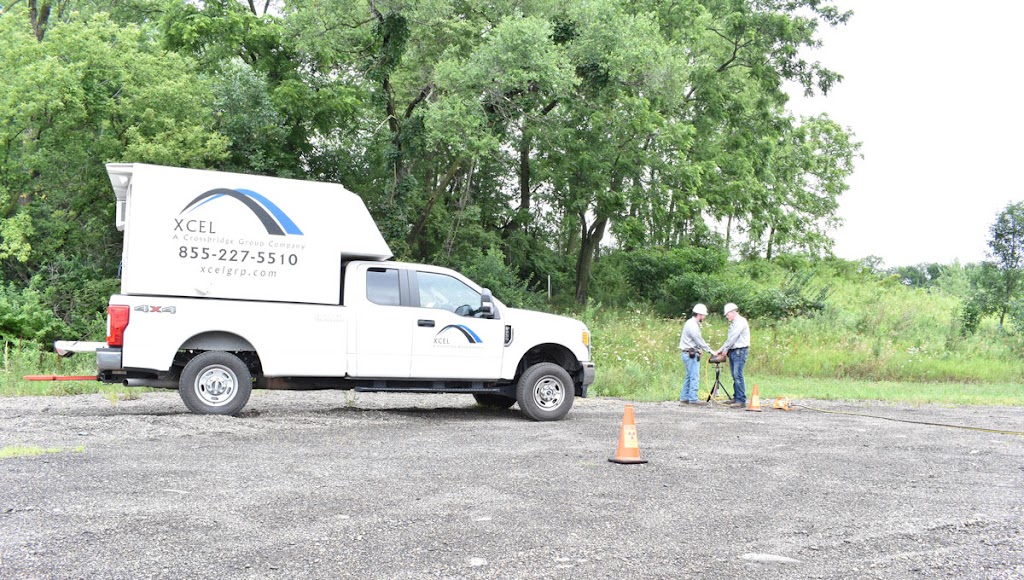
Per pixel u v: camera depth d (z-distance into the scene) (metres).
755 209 49.06
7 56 23.80
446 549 5.45
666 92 31.31
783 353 25.14
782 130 44.00
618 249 44.78
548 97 30.84
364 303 11.91
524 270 39.19
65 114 22.92
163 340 11.02
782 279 43.41
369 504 6.63
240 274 11.41
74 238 23.94
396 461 8.59
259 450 8.96
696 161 40.16
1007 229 35.41
